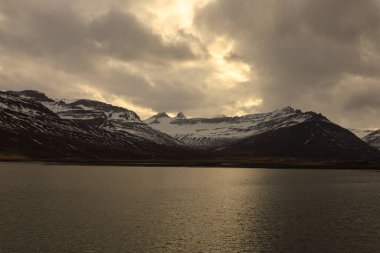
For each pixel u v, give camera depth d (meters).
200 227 64.31
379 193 109.94
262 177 173.38
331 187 126.75
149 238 57.41
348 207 84.12
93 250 51.59
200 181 149.12
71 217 71.19
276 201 93.25
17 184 126.06
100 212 76.50
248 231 61.72
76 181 140.88
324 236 58.72
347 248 53.06
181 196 101.81
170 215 74.12
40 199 92.12
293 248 52.97
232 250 52.03
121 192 109.00
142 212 77.00
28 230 61.09
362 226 65.25
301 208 82.75
